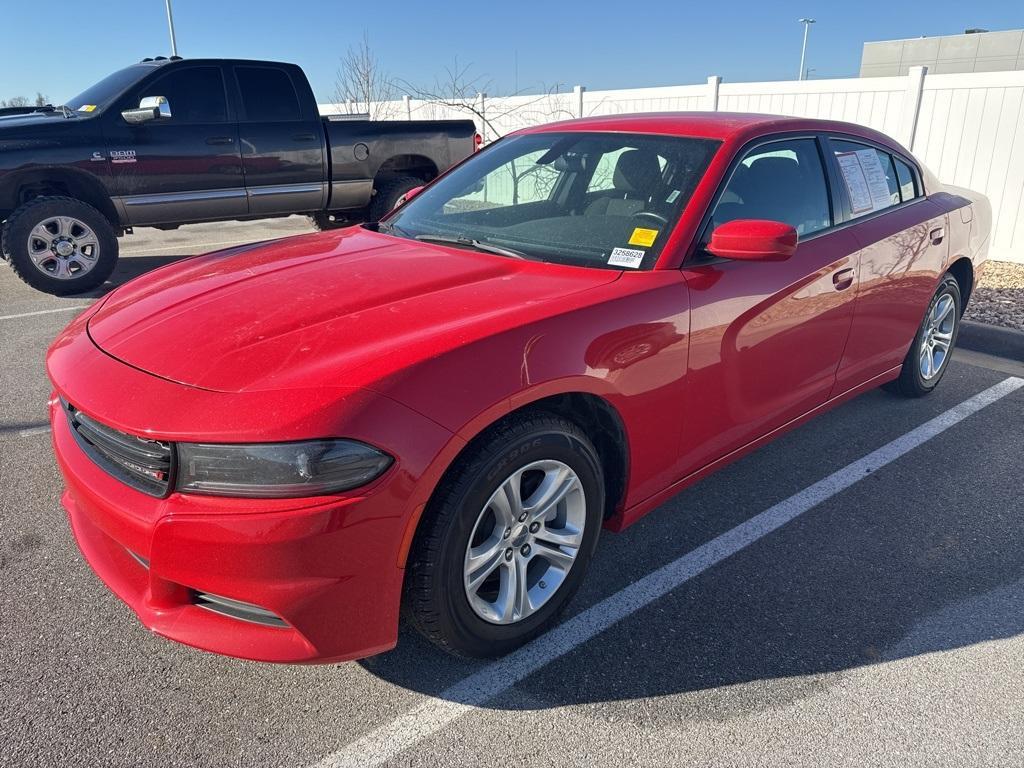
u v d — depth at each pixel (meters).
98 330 2.46
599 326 2.36
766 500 3.40
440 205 3.51
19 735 2.07
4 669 2.32
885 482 3.56
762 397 3.09
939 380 4.62
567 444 2.31
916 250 3.87
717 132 3.09
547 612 2.47
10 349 5.47
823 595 2.73
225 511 1.84
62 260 7.00
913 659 2.41
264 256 3.04
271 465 1.83
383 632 2.04
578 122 3.61
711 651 2.44
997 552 3.01
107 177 7.05
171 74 7.29
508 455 2.14
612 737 2.10
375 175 8.61
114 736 2.08
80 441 2.26
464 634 2.23
